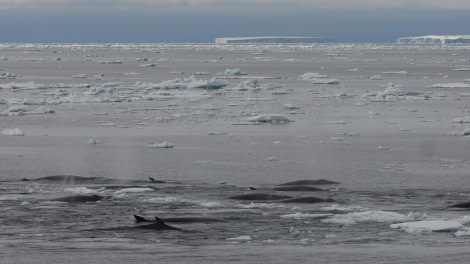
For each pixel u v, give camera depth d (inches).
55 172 2167.8
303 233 1380.4
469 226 1443.2
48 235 1364.4
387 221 1482.5
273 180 2047.2
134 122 3358.8
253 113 3730.3
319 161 2361.0
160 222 1425.9
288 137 2901.1
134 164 2300.7
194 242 1314.0
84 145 2684.5
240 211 1595.7
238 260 1178.0
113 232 1390.3
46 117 3523.6
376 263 1160.2
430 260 1178.0
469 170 2191.2
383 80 6220.5
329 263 1160.8
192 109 3924.7
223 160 2375.7
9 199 1723.7
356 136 2935.5
